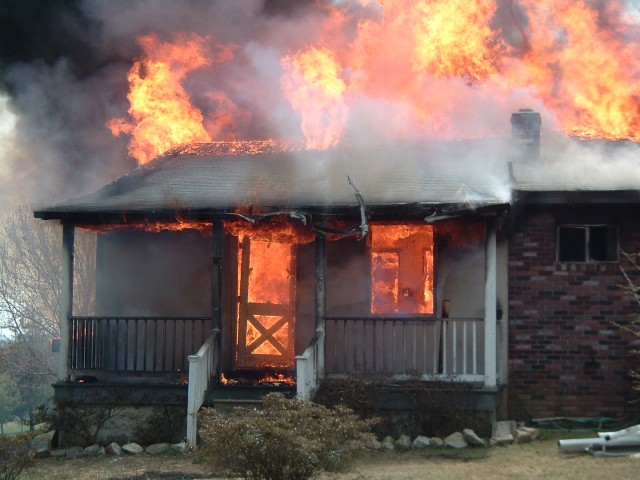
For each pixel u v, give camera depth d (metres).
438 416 12.80
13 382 31.55
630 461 10.45
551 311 13.85
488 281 13.10
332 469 9.12
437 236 14.40
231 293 14.99
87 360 14.35
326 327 14.40
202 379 13.33
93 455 13.13
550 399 13.73
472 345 13.66
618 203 13.39
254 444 8.70
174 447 13.14
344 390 12.84
